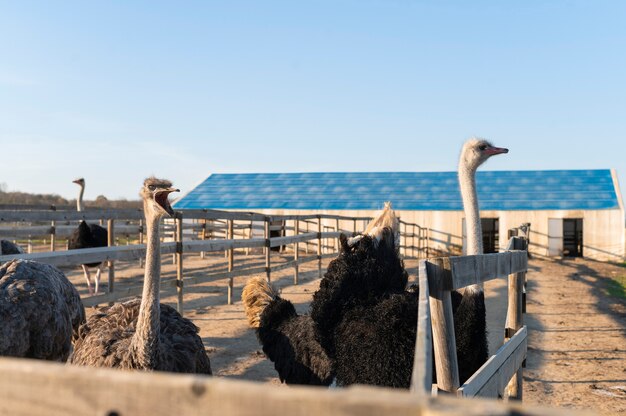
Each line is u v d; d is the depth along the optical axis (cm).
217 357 746
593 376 711
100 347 448
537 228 2812
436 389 300
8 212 827
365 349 409
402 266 504
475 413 101
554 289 1566
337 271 466
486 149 522
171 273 1606
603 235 2756
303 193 3241
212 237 2416
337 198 3133
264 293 552
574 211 2788
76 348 494
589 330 992
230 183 3484
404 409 106
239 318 991
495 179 3259
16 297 461
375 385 398
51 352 488
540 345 877
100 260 775
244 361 727
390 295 442
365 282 461
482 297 421
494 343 872
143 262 1755
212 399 120
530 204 2867
